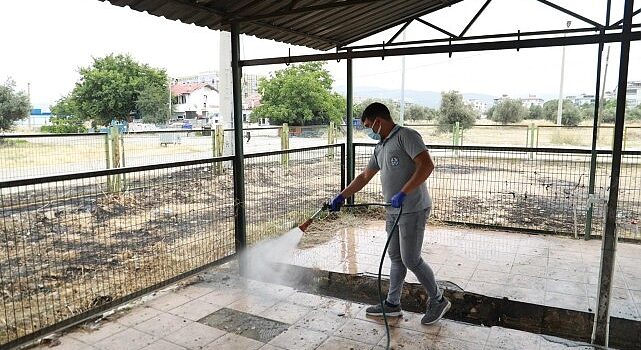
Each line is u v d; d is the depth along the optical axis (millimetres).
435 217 6656
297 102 24750
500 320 3805
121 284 4039
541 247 5277
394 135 3299
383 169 3398
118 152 8883
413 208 3238
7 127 22953
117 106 27734
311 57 5055
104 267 4492
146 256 4730
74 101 27672
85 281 4008
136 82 28125
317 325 3469
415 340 3223
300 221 6207
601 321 3102
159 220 5176
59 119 27469
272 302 3906
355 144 7016
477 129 19359
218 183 4797
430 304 3463
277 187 5887
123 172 3531
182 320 3531
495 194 7980
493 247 5289
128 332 3322
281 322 3520
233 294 4078
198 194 4922
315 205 6480
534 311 3689
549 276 4316
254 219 5578
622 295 3814
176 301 3904
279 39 5688
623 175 7555
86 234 5363
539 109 26828
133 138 11047
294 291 4164
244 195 4688
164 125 28859
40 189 4758
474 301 3895
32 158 9156
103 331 3334
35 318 3385
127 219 5285
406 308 4141
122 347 3102
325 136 16797
